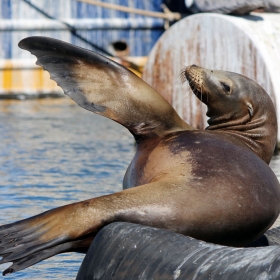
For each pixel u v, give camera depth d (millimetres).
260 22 22734
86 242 9188
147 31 37750
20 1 36438
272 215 9820
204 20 23172
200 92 12266
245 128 11797
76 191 15523
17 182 16438
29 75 36812
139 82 11008
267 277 7191
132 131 10914
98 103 10992
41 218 9156
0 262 8844
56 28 36906
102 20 37375
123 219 9062
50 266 10953
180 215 9148
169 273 7988
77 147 21703
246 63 22188
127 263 8406
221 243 9609
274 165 18594
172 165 9961
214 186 9438
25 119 27969
